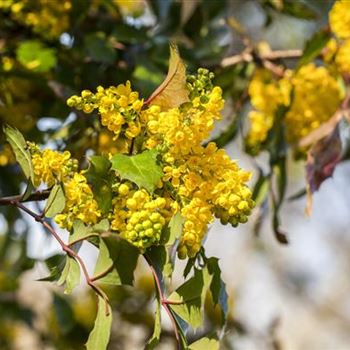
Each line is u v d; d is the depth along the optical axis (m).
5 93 0.91
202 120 0.67
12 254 1.04
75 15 0.91
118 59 0.92
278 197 0.91
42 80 0.91
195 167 0.67
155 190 0.68
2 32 0.93
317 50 0.88
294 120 0.91
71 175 0.68
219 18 0.95
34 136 0.91
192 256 0.67
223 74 0.94
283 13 1.00
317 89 0.90
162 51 0.92
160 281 0.67
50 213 0.68
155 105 0.69
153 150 0.68
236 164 0.68
